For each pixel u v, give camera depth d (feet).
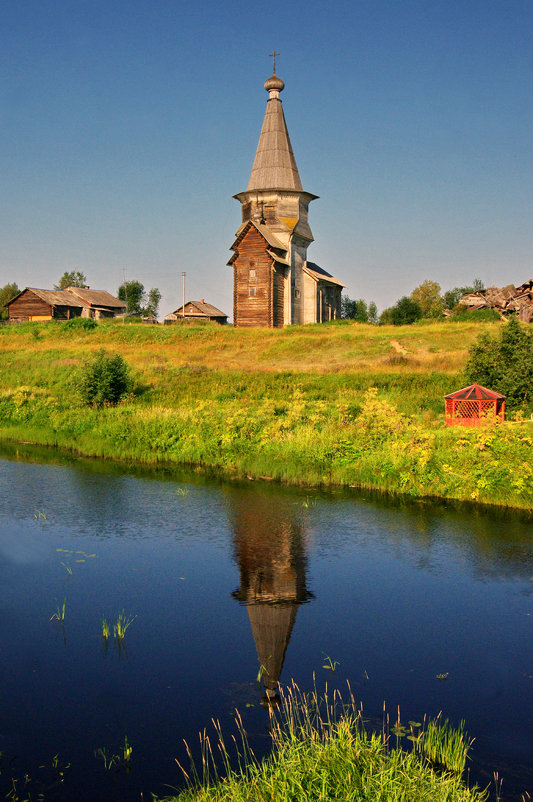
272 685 25.39
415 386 103.30
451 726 22.40
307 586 35.83
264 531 46.01
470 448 56.80
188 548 42.39
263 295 185.88
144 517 49.67
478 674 26.22
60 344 172.96
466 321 192.24
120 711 23.68
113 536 45.01
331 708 23.56
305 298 204.03
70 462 72.54
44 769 20.29
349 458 62.95
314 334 164.96
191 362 138.51
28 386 112.68
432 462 57.26
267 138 197.16
